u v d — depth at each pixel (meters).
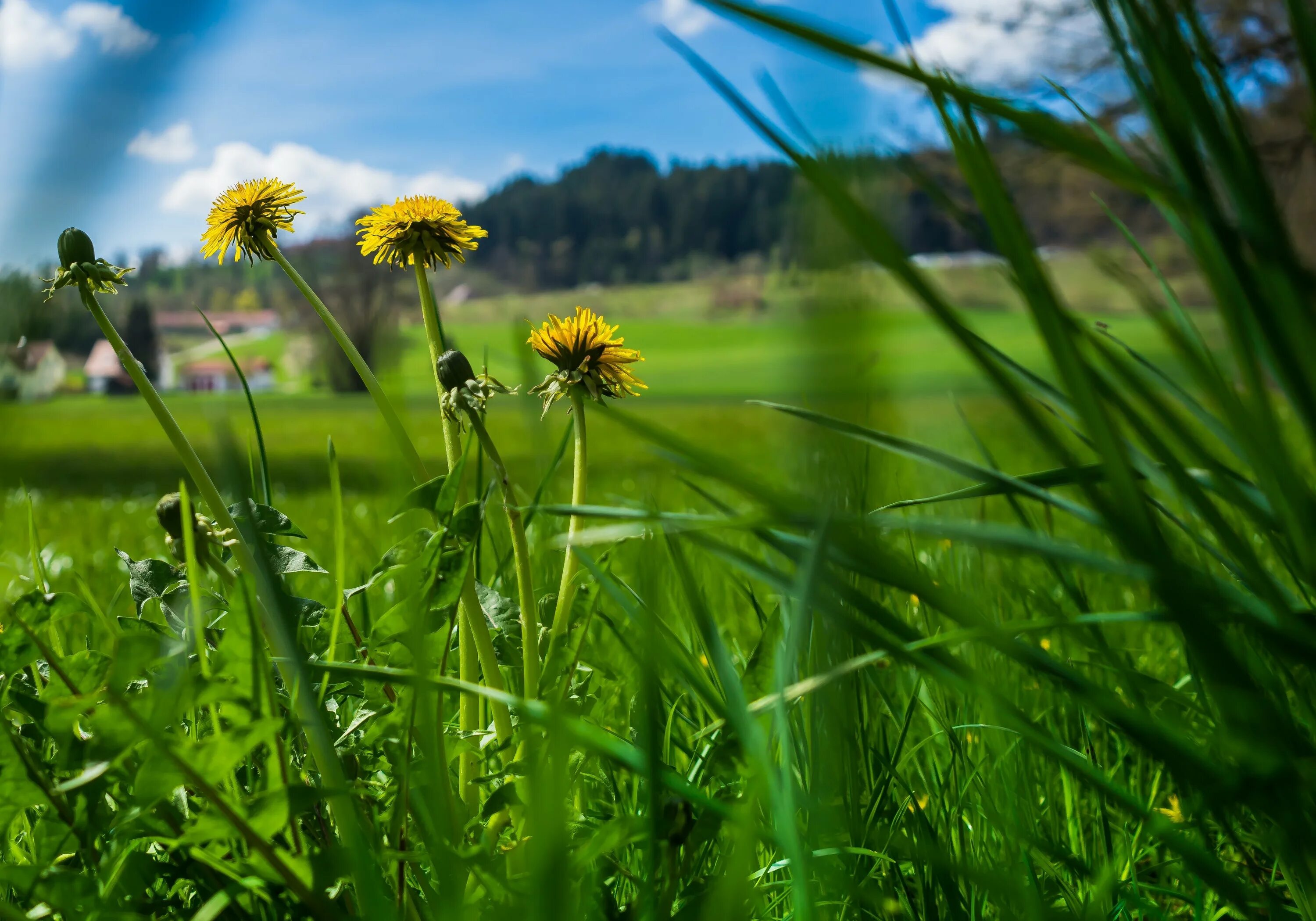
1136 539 0.54
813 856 0.84
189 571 0.82
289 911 0.92
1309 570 0.57
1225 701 0.57
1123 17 0.63
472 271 74.50
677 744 1.29
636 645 1.18
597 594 1.11
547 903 0.67
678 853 0.86
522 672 1.19
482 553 1.85
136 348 18.36
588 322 1.14
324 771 0.86
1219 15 10.08
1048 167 11.09
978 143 0.52
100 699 0.82
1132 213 9.83
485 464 1.48
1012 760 1.19
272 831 0.81
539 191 81.56
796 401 0.46
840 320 0.44
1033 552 0.64
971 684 0.67
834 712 0.82
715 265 71.31
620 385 1.13
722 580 2.38
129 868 0.95
